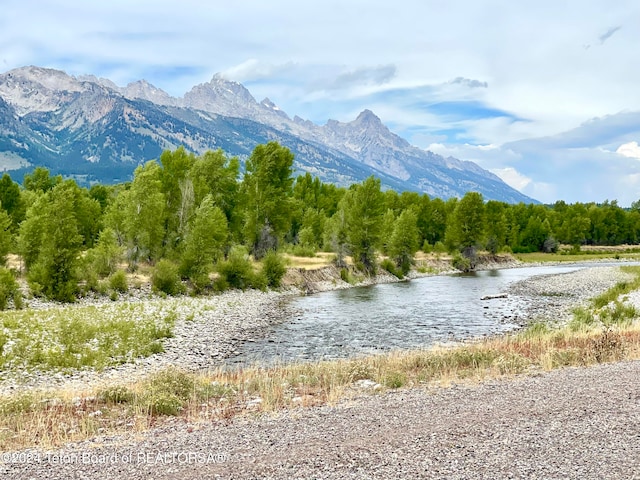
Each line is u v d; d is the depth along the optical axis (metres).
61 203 45.50
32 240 51.25
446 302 52.66
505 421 11.95
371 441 10.87
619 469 9.00
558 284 69.44
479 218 99.75
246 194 74.31
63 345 26.59
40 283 44.44
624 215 161.12
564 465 9.22
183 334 32.84
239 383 18.91
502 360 20.00
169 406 14.97
